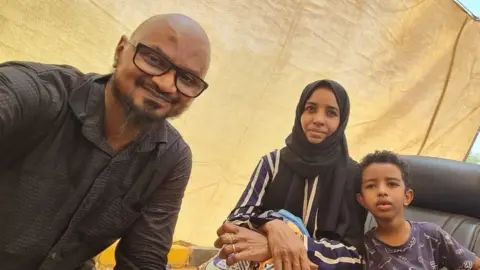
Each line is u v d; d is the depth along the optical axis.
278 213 1.60
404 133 3.49
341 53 3.05
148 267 1.38
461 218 2.01
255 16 2.72
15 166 1.21
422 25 3.23
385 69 3.25
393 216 1.61
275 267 1.36
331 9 2.91
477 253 1.85
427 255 1.61
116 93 1.21
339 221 1.70
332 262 1.49
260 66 2.83
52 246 1.27
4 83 1.11
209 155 2.86
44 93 1.18
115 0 2.36
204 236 3.00
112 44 2.43
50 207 1.24
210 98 2.75
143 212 1.40
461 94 3.51
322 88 1.72
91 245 1.36
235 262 1.39
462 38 3.34
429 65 3.37
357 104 3.25
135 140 1.29
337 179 1.73
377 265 1.59
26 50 2.25
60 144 1.23
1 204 1.21
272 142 3.03
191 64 1.20
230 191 2.99
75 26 2.32
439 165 2.11
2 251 1.23
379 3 3.02
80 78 1.29
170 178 1.42
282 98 2.97
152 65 1.19
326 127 1.68
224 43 2.69
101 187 1.27
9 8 2.15
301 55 2.93
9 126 1.10
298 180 1.74
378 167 1.66
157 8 2.48
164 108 1.22
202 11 2.58
